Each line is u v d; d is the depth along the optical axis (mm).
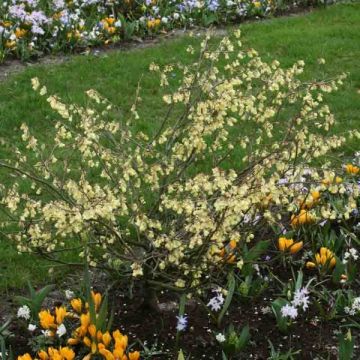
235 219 3904
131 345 4141
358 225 5527
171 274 4418
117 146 4328
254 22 12414
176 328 4453
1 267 5223
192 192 4117
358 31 11469
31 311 4438
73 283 4922
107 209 3680
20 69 9648
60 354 3863
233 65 4637
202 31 11664
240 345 4160
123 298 4762
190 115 4312
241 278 4891
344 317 4594
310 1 13797
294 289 4711
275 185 4141
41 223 4398
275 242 5352
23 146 7211
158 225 3975
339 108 8359
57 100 4215
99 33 10852
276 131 7066
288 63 9828
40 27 10438
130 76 9266
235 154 6812
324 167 4473
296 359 4234
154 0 11938
